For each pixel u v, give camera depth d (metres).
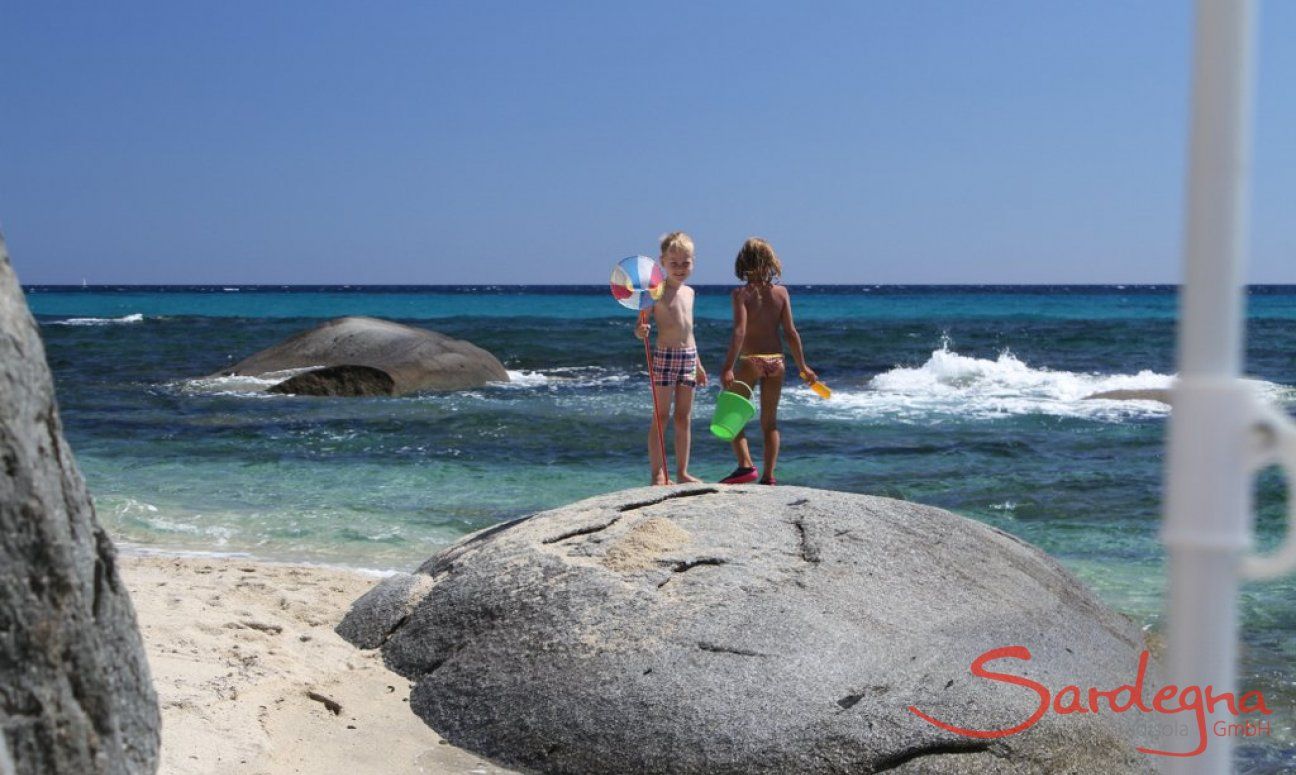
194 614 5.41
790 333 7.63
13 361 2.33
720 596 4.61
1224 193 1.38
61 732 2.35
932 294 133.75
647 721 4.19
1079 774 4.05
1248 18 1.37
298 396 18.31
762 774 3.97
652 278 7.14
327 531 8.80
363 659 5.05
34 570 2.32
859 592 4.65
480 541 5.61
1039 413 16.28
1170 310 59.78
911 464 12.09
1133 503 10.03
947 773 3.95
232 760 3.93
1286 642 6.15
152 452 12.81
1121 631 5.20
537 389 19.86
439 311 64.81
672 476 11.23
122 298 110.06
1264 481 10.41
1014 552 5.42
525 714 4.40
